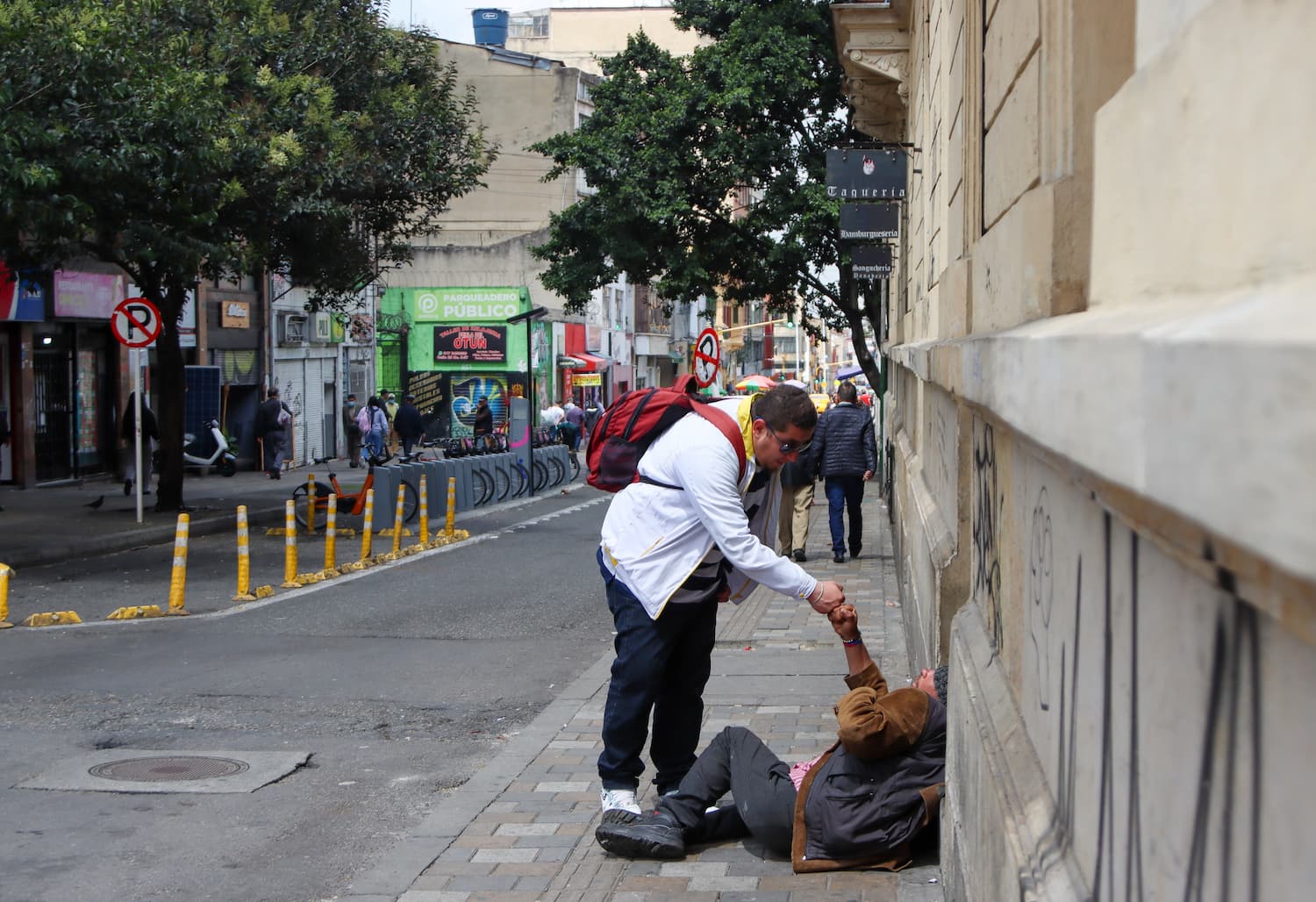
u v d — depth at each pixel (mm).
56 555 16188
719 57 28297
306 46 21188
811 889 4848
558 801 6078
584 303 30500
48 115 14594
